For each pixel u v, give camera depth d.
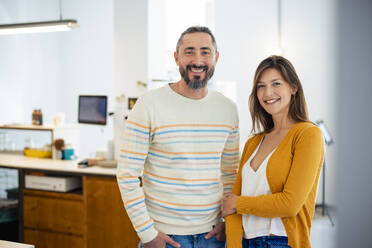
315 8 3.87
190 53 1.58
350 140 2.42
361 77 2.18
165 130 1.58
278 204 1.41
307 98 3.82
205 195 1.62
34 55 5.20
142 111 1.57
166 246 1.61
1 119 4.61
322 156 1.47
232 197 1.57
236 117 1.73
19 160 3.50
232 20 5.41
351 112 2.34
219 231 1.69
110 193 2.89
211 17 5.38
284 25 4.77
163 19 3.49
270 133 1.65
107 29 5.55
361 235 2.35
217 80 5.52
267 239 1.50
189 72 1.59
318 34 3.77
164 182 1.60
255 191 1.56
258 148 1.65
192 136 1.60
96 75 5.66
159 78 3.44
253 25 5.23
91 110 3.51
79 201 2.99
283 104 1.57
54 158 3.57
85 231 2.98
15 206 3.24
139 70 3.21
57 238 3.08
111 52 5.55
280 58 1.58
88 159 3.23
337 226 2.56
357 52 2.19
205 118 1.62
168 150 1.59
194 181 1.59
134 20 3.21
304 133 1.47
